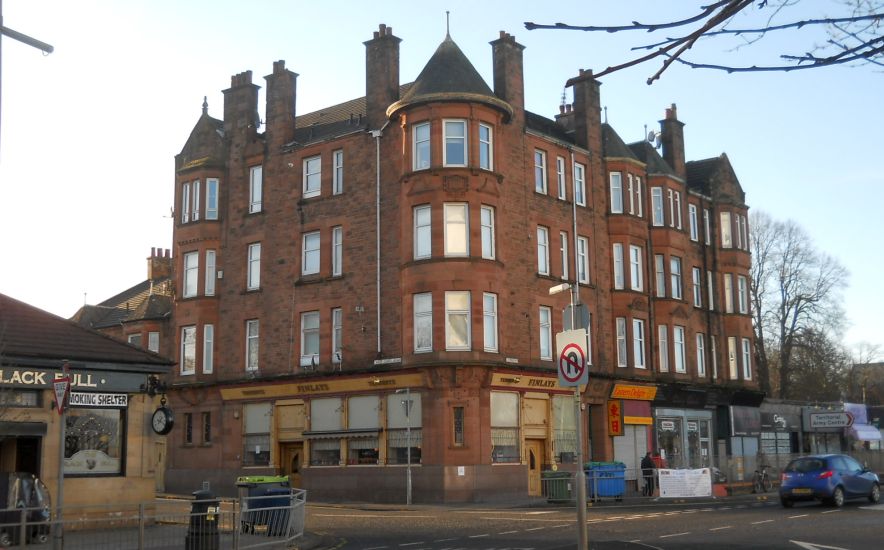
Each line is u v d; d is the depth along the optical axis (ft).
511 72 127.54
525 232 124.98
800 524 71.56
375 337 120.37
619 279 141.49
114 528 56.49
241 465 131.13
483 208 118.11
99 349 76.23
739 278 169.37
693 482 111.96
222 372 136.05
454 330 113.80
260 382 129.08
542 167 131.34
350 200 126.31
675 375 147.84
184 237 141.90
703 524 73.46
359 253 124.16
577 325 42.86
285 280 131.44
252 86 142.72
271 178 136.05
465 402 112.37
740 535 63.98
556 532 69.51
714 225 167.53
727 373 163.53
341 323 124.67
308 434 123.54
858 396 287.69
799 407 182.91
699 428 155.22
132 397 77.92
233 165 140.97
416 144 118.73
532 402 122.31
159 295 166.30
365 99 136.87
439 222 115.03
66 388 52.60
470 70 120.67
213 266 140.36
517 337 120.98
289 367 128.47
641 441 141.38
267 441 129.39
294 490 73.82
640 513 88.43
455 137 117.60
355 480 118.11
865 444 204.03
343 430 120.16
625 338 139.95
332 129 133.90
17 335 72.43
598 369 134.10
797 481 92.53
